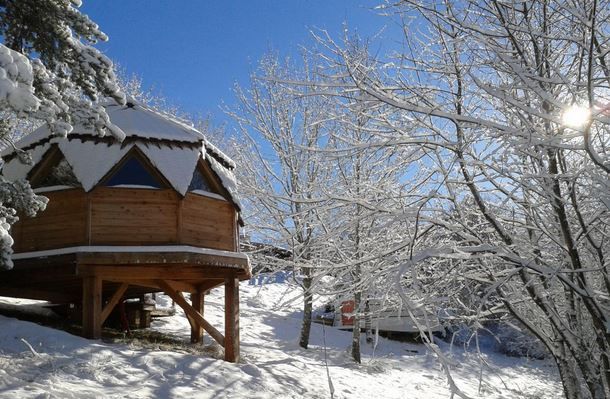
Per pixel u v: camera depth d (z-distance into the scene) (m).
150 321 17.95
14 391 8.62
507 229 8.01
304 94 6.89
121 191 12.34
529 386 17.38
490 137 6.59
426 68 7.41
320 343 20.70
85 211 12.18
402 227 8.09
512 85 6.55
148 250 12.05
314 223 8.77
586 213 7.19
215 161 13.95
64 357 10.53
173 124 13.30
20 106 7.29
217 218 13.62
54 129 9.23
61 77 10.63
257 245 19.25
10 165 13.22
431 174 7.36
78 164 12.23
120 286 13.27
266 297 25.88
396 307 8.03
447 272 7.63
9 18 10.34
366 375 15.80
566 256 7.32
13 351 10.53
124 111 13.30
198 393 10.39
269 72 18.44
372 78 7.20
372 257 7.45
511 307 8.21
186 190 12.55
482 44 7.16
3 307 15.58
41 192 12.61
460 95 7.38
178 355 11.93
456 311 8.86
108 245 12.06
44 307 16.56
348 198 7.34
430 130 7.38
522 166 7.44
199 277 13.66
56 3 10.24
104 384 9.88
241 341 18.42
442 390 15.62
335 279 7.71
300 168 17.34
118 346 12.01
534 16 7.13
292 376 13.06
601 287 8.43
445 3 6.86
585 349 7.85
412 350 21.80
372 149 7.59
